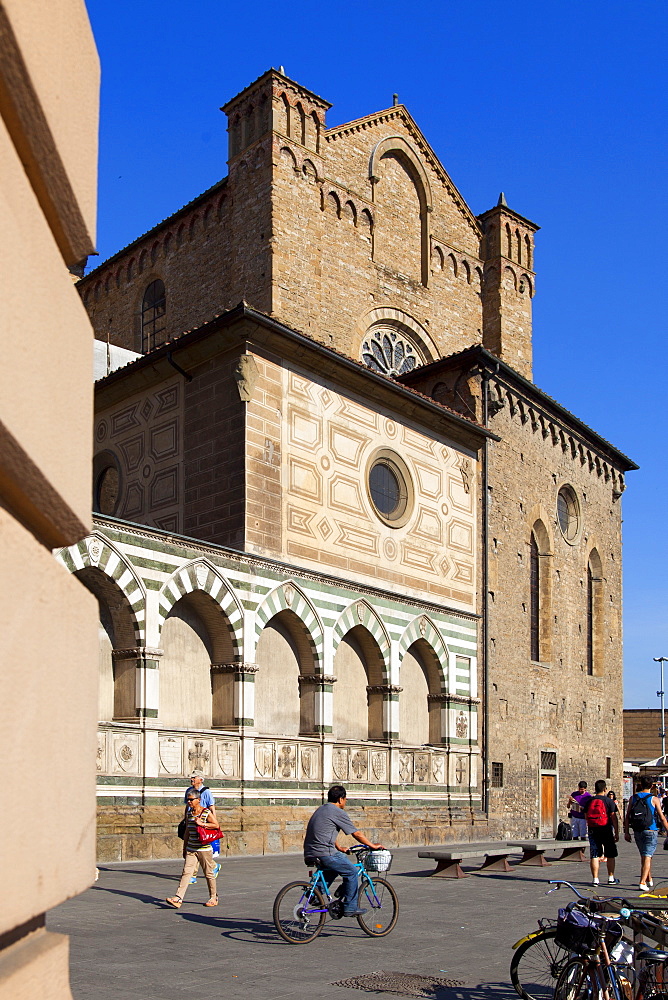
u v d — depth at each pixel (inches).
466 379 1625.2
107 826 981.8
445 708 1461.6
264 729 1195.3
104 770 991.6
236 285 1535.4
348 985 484.4
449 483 1537.9
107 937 584.7
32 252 116.9
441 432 1530.5
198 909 694.5
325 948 577.9
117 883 820.0
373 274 1681.8
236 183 1553.9
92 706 135.3
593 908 426.6
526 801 1616.6
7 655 104.7
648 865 869.8
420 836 1358.3
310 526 1262.3
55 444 125.3
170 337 1665.8
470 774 1499.8
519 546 1683.1
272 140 1501.0
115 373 1349.7
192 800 711.7
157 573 1057.5
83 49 141.0
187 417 1266.0
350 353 1617.9
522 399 1723.7
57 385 126.0
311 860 604.1
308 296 1524.4
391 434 1430.9
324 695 1238.3
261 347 1222.9
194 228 1646.2
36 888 112.8
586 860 1253.7
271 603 1184.8
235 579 1140.5
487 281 1911.9
